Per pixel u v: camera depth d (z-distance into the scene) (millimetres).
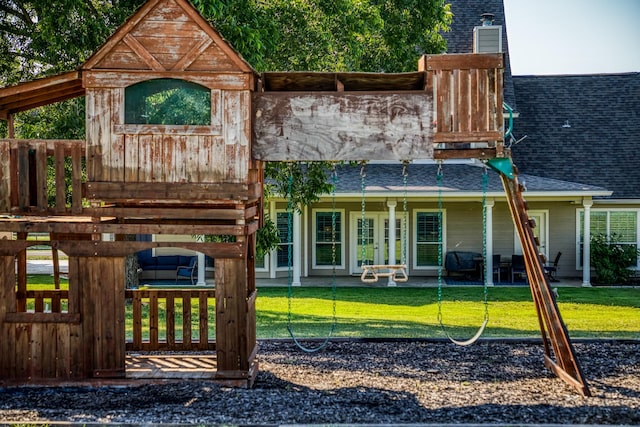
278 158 10125
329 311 18609
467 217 26141
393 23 20406
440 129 10195
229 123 9789
